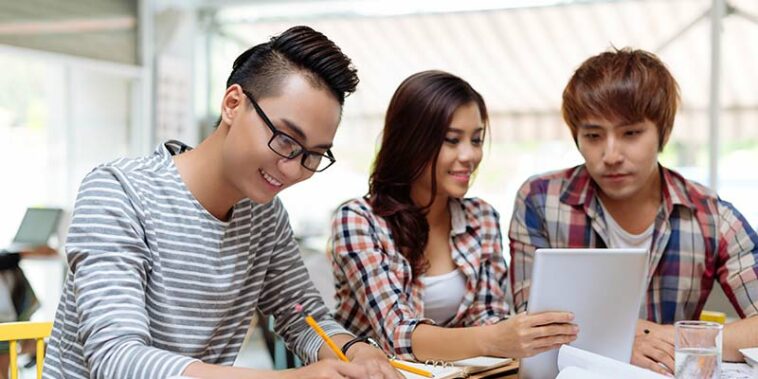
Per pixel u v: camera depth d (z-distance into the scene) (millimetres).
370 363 1177
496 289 1766
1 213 4723
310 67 1099
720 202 1730
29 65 4801
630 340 1357
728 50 4613
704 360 1171
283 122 1085
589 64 1606
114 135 5309
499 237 1823
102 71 5051
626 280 1297
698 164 4910
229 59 5734
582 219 1742
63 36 4750
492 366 1386
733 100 4812
